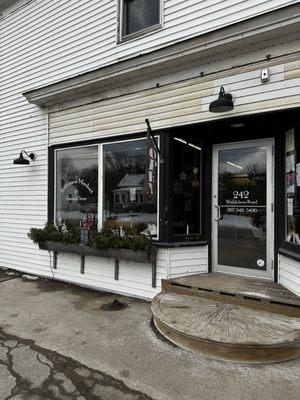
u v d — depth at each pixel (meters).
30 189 6.97
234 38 4.09
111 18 5.83
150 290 5.00
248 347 3.12
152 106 5.07
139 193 5.25
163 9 5.19
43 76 6.84
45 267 6.61
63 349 3.48
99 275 5.68
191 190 5.12
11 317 4.41
